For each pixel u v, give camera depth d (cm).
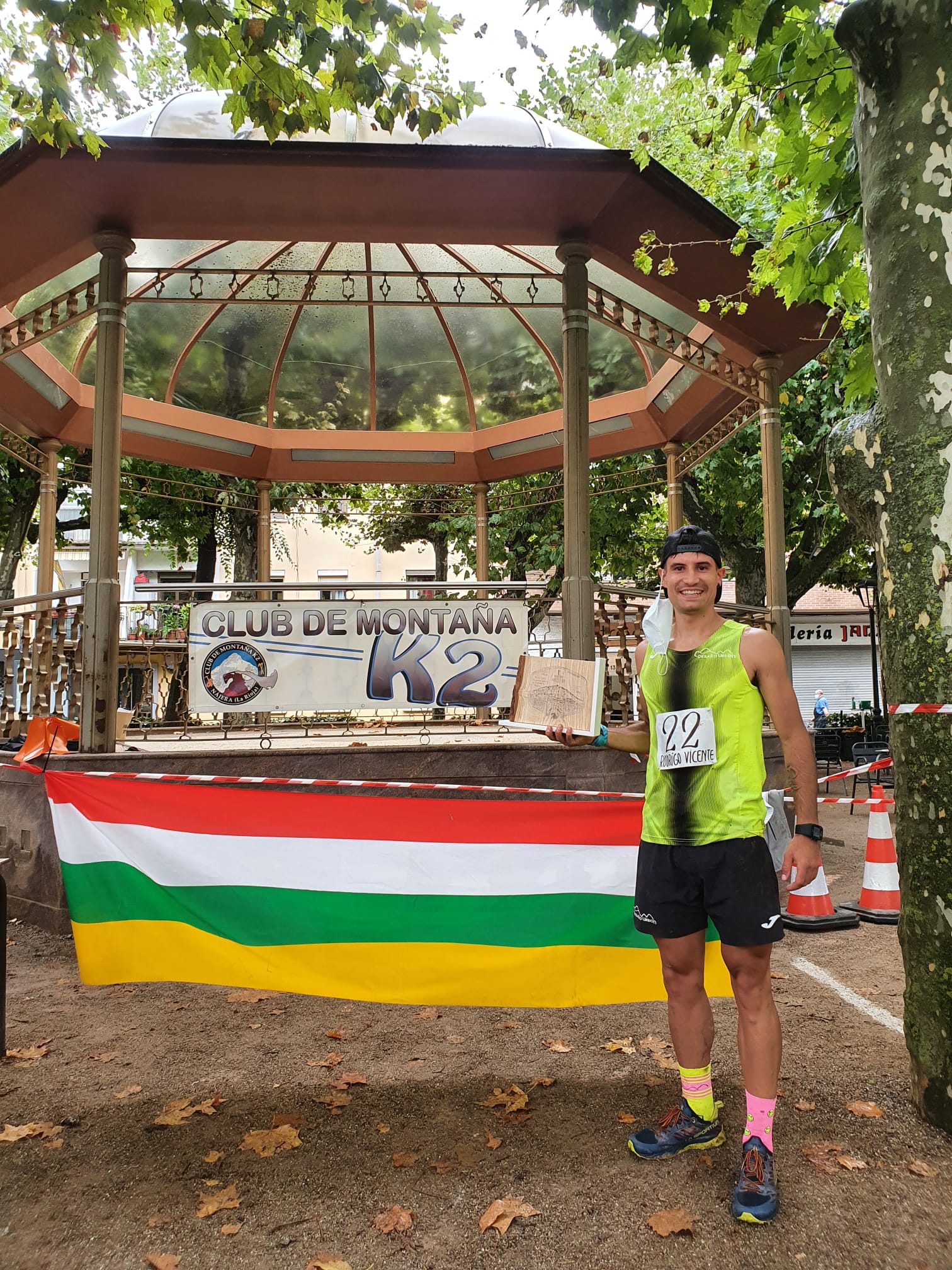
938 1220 233
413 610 581
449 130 647
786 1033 370
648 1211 240
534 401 961
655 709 271
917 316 283
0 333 632
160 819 339
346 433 956
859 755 1245
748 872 251
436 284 835
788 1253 221
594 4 383
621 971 336
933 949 279
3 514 1411
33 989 440
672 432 895
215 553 1406
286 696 570
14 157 498
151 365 859
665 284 638
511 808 338
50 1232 236
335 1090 322
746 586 1471
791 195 723
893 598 292
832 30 414
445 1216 240
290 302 621
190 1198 252
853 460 306
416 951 336
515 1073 336
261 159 503
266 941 336
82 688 539
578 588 590
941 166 278
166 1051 361
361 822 338
